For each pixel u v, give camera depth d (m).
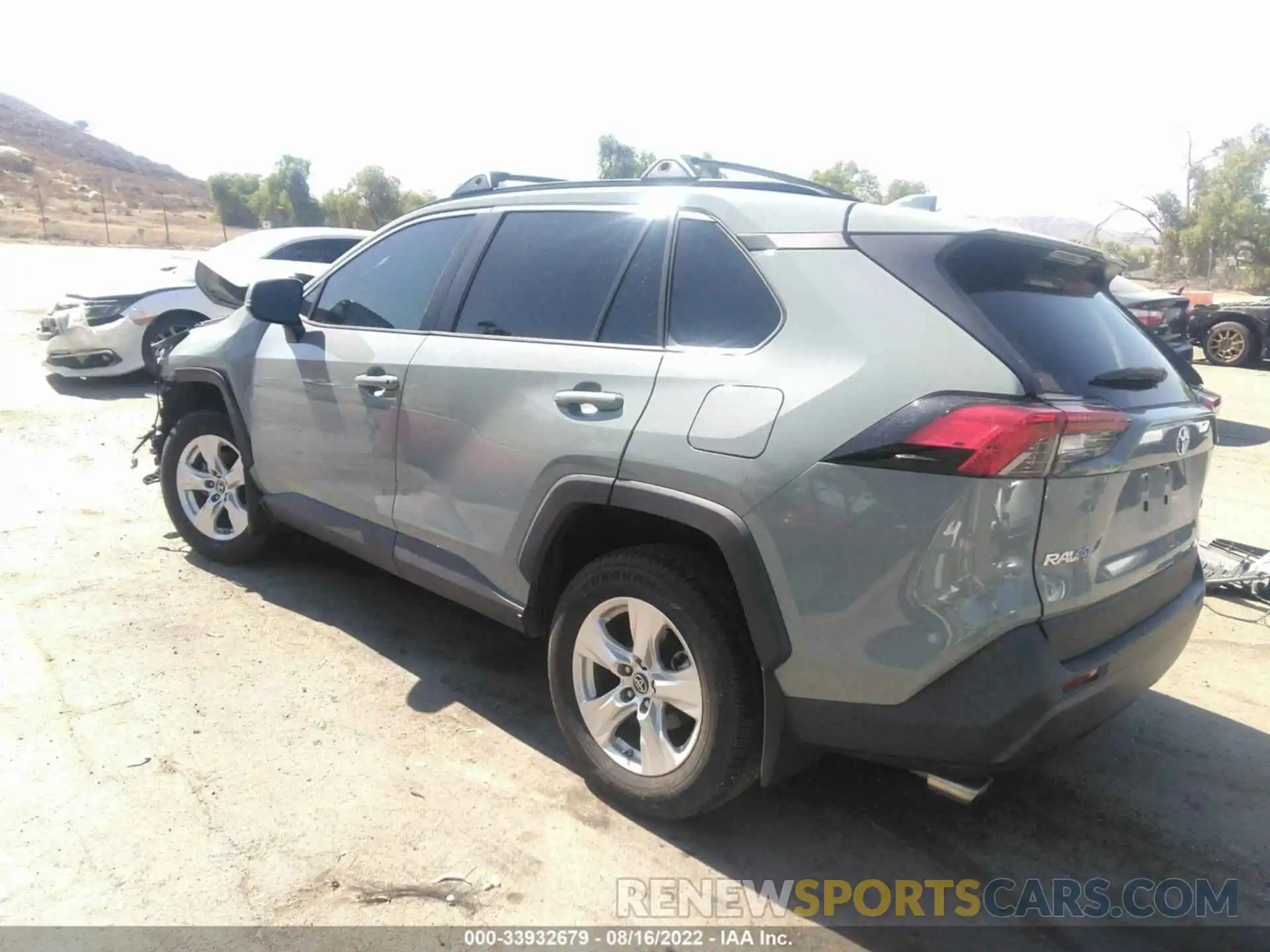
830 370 2.27
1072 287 2.70
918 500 2.09
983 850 2.72
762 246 2.54
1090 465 2.14
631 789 2.71
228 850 2.53
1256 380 12.53
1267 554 4.91
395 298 3.62
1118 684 2.39
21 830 2.58
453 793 2.85
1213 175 35.38
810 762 2.52
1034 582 2.11
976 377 2.11
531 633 3.02
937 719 2.15
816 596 2.23
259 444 4.12
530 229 3.23
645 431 2.55
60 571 4.44
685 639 2.52
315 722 3.21
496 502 3.02
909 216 2.56
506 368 2.99
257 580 4.45
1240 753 3.29
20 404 8.09
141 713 3.21
